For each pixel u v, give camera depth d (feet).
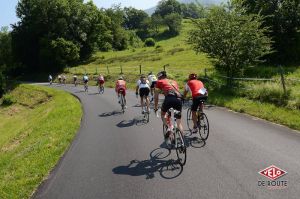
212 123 42.93
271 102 51.06
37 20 261.24
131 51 276.00
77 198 23.65
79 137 42.16
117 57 244.42
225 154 30.04
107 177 27.02
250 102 53.57
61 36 261.24
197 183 24.25
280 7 96.58
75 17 272.31
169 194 22.90
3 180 29.73
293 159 27.53
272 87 52.95
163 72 31.07
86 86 117.91
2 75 200.23
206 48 70.54
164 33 534.37
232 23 66.90
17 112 132.77
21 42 270.46
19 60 270.87
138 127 44.96
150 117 51.31
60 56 241.96
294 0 96.53
